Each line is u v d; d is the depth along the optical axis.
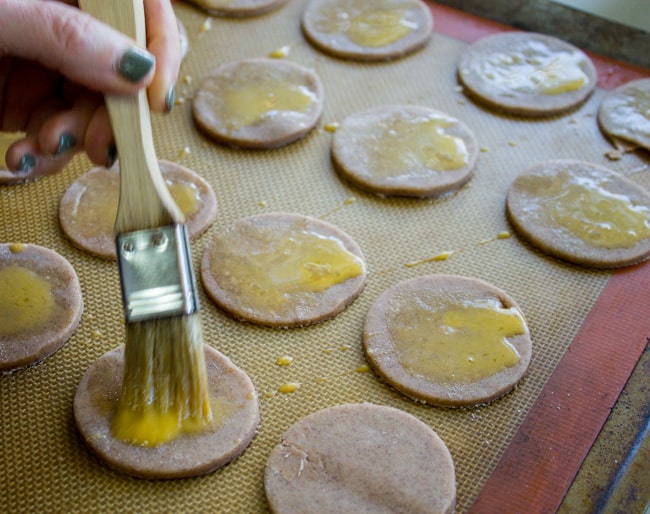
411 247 0.37
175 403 0.29
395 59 0.47
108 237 0.37
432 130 0.42
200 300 0.35
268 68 0.45
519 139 0.43
